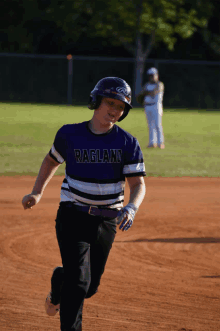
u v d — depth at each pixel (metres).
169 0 112.75
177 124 77.06
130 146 11.20
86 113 91.88
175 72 117.94
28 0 118.94
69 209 11.27
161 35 113.88
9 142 48.53
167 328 13.16
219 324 13.50
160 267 17.84
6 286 15.62
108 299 14.91
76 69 116.75
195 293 15.58
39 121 73.38
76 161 11.13
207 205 27.55
